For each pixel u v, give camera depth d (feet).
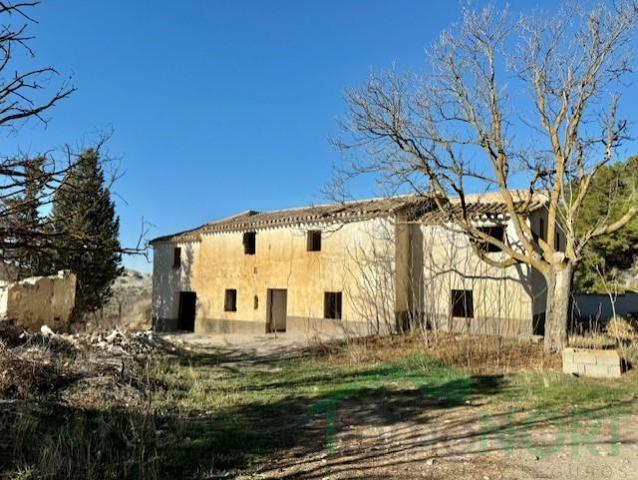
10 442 18.38
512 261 50.90
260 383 36.91
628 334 56.90
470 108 49.57
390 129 50.62
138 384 31.55
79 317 76.79
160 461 18.54
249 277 80.33
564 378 35.58
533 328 58.95
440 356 45.52
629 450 19.72
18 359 27.76
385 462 18.70
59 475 16.25
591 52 45.14
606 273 85.61
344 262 69.72
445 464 18.29
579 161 47.32
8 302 53.31
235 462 18.92
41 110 16.33
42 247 18.52
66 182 18.47
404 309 66.13
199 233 88.79
